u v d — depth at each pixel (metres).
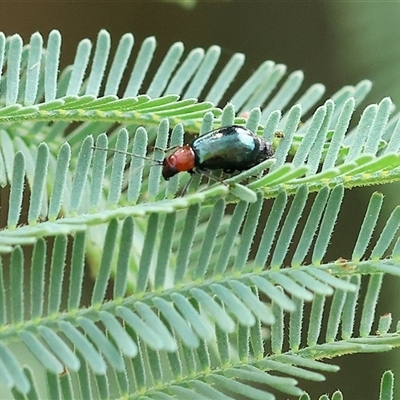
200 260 0.07
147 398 0.07
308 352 0.08
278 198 0.08
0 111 0.08
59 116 0.08
